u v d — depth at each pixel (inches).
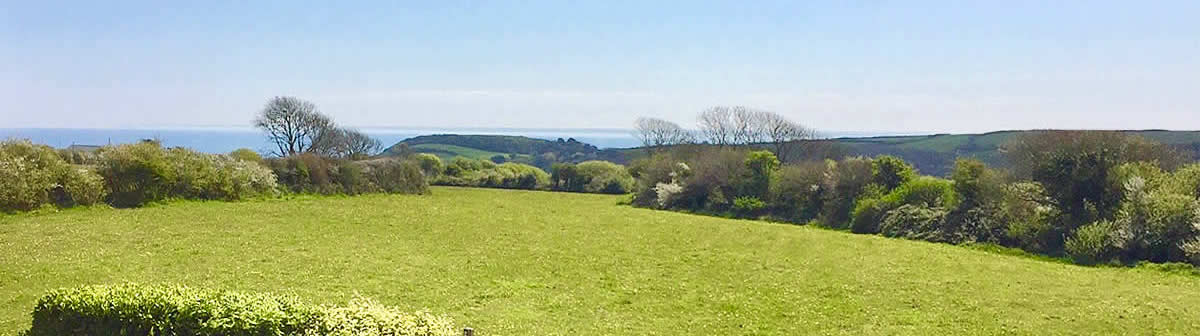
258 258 858.1
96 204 1321.4
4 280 678.5
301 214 1380.4
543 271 842.2
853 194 1574.8
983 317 644.1
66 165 1302.9
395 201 1809.8
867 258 1010.1
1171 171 1189.1
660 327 598.9
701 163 2027.6
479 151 4436.5
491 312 634.8
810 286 783.1
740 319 629.3
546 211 1700.3
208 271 768.3
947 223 1289.4
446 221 1366.9
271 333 384.2
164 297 411.5
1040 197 1200.2
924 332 591.8
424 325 403.5
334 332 378.9
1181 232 989.8
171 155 1528.1
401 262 869.8
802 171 1721.2
